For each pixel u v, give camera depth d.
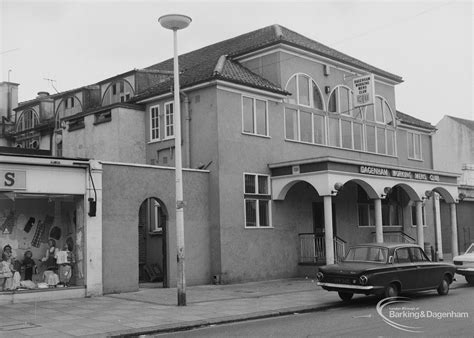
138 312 13.42
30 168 15.45
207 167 20.28
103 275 16.73
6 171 14.96
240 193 20.67
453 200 27.59
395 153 29.44
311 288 18.53
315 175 20.94
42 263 16.64
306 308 14.00
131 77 25.03
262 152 21.77
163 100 22.20
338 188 20.59
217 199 19.94
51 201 16.73
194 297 16.20
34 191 15.48
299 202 23.23
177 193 14.63
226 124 20.42
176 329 11.54
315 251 22.84
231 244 20.11
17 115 31.84
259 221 21.47
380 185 23.03
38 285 15.97
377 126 28.28
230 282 19.91
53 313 13.29
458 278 21.98
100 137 23.17
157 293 17.09
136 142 22.66
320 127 24.73
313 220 23.91
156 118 22.56
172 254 18.89
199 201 19.81
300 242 23.00
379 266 14.59
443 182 26.89
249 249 20.77
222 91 20.45
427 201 31.48
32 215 16.61
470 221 35.53
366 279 14.06
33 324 11.84
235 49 24.73
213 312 13.39
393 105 29.72
